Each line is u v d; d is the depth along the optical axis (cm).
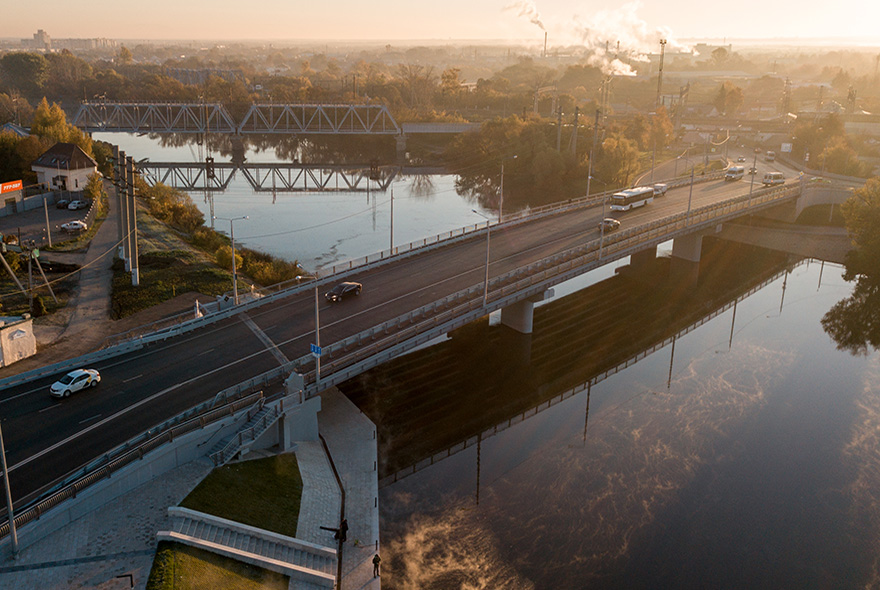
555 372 7281
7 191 10556
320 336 5850
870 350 8019
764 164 18088
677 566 4506
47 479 3872
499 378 7062
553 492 5228
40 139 13138
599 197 11750
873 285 10425
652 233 8856
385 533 4647
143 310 7225
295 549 3956
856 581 4438
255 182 17262
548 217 10306
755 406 6675
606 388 6981
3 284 7631
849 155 16600
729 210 10556
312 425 5166
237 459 4556
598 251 7844
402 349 5653
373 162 18162
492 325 8225
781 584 4388
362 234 12150
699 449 5897
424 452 5628
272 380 5116
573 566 4462
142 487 4075
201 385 5022
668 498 5219
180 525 3756
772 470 5612
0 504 3647
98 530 3684
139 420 4528
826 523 4988
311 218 13312
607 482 5384
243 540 3853
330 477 4800
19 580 3303
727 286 10300
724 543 4744
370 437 5431
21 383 5019
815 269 11269
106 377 5131
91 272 8281
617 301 9500
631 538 4762
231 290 7844
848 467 5688
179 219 11362
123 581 3353
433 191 16625
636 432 6147
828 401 6806
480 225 9812
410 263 7856
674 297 9744
